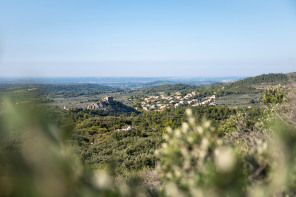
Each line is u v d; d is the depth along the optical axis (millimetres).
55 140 933
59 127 950
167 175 1866
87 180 1084
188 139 1889
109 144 16703
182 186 1647
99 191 1090
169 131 2127
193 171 1718
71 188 967
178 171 1753
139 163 9766
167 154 1960
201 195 1385
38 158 876
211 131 2029
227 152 1236
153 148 13992
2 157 803
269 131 4617
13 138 833
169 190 1786
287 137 1341
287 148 1316
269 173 1559
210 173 1403
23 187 825
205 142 1789
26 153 851
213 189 1249
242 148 3141
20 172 840
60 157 946
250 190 1620
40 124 877
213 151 1745
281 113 5105
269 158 1646
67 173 947
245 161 1880
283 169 1304
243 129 7488
